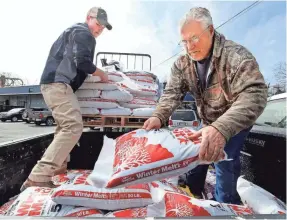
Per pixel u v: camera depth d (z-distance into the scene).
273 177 1.56
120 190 1.14
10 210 1.11
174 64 1.63
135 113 2.13
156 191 1.26
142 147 1.04
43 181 1.54
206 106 1.50
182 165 0.96
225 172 1.50
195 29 1.26
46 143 2.09
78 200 1.10
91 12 1.95
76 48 1.76
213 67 1.33
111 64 2.82
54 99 1.73
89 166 2.30
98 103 2.07
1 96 31.81
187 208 1.00
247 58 1.20
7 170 1.45
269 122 2.29
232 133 1.01
